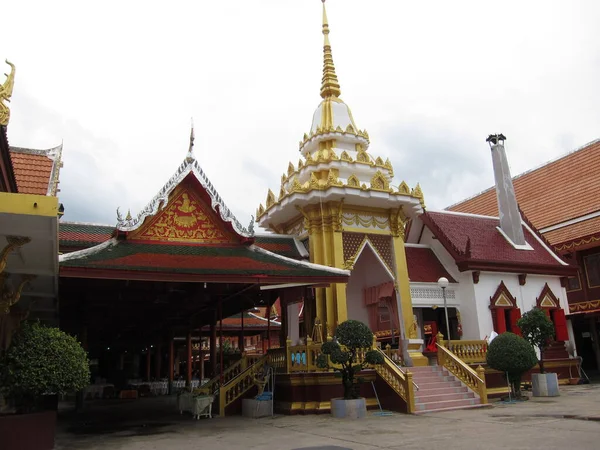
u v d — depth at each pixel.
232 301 20.78
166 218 16.00
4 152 11.14
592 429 10.91
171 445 11.22
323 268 15.98
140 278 13.11
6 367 10.49
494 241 27.58
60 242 16.84
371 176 21.83
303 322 20.97
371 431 12.08
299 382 16.44
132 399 27.86
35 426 10.52
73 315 20.95
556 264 27.06
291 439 11.33
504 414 14.41
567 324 27.30
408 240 27.80
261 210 22.66
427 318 26.45
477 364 20.14
